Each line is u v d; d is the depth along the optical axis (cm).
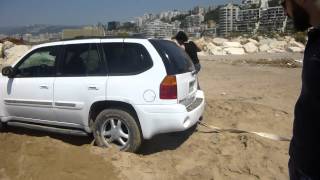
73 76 638
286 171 562
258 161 594
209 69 2078
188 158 608
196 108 645
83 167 533
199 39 4247
